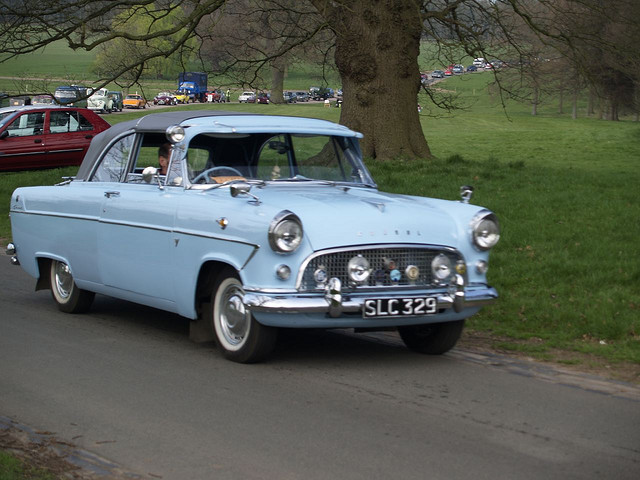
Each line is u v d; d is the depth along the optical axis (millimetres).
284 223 5309
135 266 6590
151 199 6414
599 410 4867
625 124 67438
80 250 7250
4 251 11953
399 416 4695
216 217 5766
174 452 4121
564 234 10484
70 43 16734
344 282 5520
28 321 7387
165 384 5355
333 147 6762
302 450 4137
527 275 8797
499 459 4023
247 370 5707
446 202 6336
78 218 7215
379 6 18078
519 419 4664
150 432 4426
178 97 73688
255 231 5445
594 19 19266
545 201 12875
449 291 5742
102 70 19219
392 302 5523
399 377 5559
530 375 5664
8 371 5688
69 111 21297
